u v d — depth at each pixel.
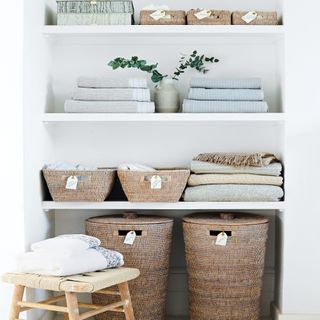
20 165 3.50
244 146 4.18
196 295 3.86
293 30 3.86
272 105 4.18
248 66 4.17
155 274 3.84
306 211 3.87
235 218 3.94
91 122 4.18
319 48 3.86
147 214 4.18
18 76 3.50
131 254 3.79
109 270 3.38
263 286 4.17
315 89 3.86
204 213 4.13
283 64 3.93
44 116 3.87
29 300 3.54
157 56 4.18
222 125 4.17
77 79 3.89
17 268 3.28
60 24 3.93
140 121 3.94
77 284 3.06
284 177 3.89
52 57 4.16
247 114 3.84
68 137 4.19
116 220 3.86
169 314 4.21
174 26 3.88
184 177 3.81
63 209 4.20
